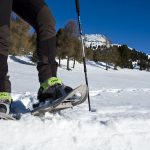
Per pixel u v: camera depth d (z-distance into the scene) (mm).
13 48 39562
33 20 2410
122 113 3641
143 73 56125
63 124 2225
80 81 18000
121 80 26266
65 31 43562
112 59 58656
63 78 20688
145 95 8445
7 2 2221
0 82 2238
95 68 53062
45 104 2188
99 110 3826
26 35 38938
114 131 2359
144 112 3926
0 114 2113
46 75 2326
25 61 41156
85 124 2287
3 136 1980
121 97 7289
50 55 2371
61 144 2045
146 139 2354
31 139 2014
